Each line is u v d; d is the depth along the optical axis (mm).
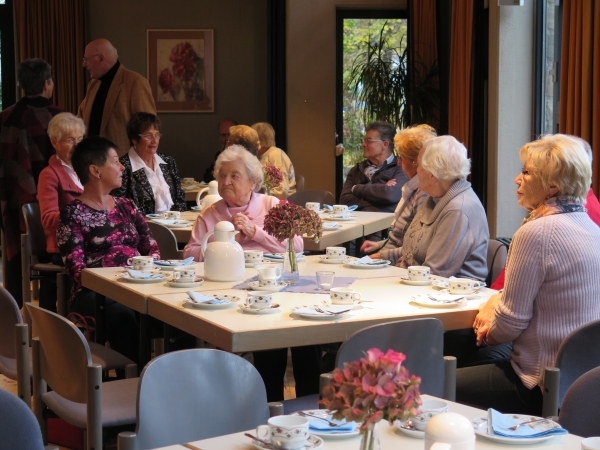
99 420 2006
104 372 3201
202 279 2904
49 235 4309
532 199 2426
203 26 8719
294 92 7730
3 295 2465
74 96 8375
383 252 3736
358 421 1100
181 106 8766
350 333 2295
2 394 1489
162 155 5195
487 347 2867
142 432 1592
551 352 2307
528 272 2309
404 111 7305
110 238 3572
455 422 1159
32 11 8227
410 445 1419
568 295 2291
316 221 2830
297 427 1356
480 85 6074
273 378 3090
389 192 5340
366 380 1093
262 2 8734
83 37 8375
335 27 7703
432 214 3217
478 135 6121
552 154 2336
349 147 7914
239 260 2943
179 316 2428
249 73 8789
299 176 6695
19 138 4953
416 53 7328
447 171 3137
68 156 4434
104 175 3555
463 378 2443
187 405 1676
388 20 7727
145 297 2641
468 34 6113
